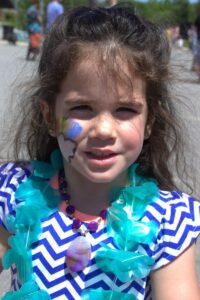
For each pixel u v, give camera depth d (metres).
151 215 1.45
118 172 1.40
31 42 11.01
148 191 1.48
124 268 1.36
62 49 1.39
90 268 1.41
